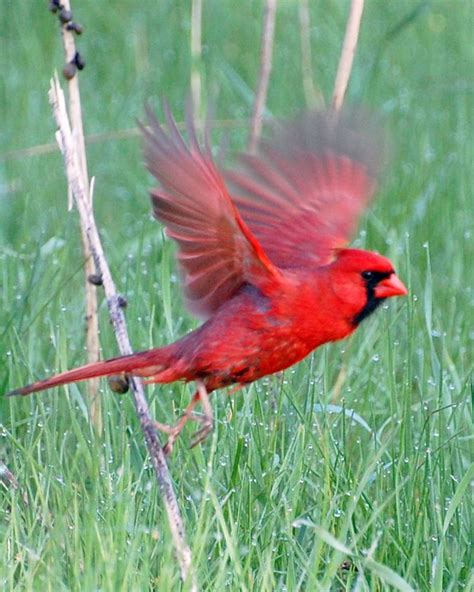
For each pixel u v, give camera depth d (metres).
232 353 8.44
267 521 8.92
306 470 9.52
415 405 10.95
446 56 20.31
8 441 10.48
